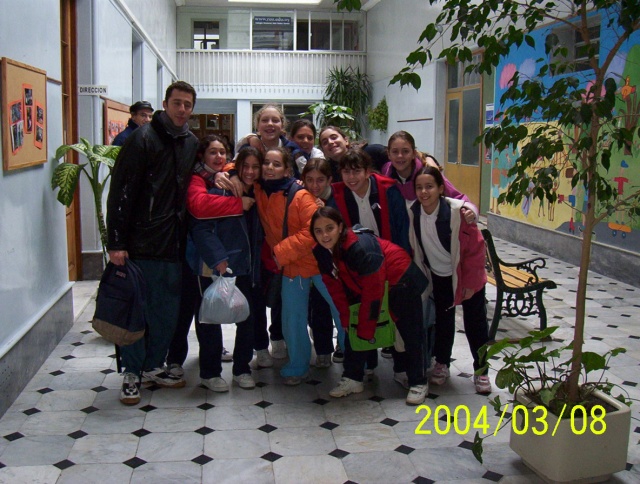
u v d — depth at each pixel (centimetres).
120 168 346
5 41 347
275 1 1778
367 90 1816
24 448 301
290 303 372
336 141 411
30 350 386
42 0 425
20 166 362
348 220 374
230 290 354
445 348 381
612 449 265
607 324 511
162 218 354
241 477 276
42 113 413
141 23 977
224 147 375
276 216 370
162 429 323
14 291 361
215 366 374
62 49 607
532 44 254
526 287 456
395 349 369
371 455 297
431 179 344
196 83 1777
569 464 261
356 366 369
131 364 363
